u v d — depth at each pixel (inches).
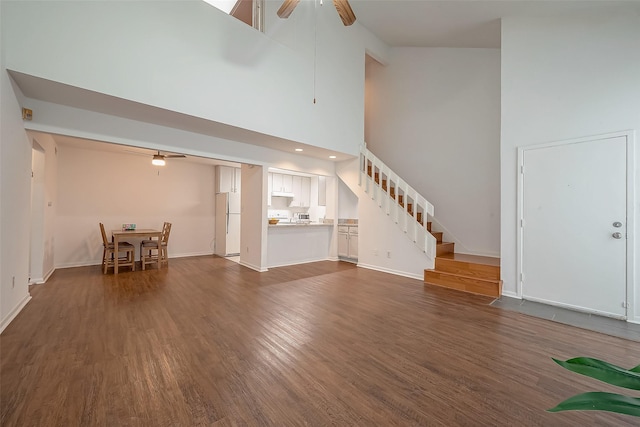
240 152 186.2
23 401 65.0
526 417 62.6
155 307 128.0
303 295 149.2
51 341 93.9
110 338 96.9
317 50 192.7
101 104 120.7
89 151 218.7
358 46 223.9
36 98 115.3
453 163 216.4
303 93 183.5
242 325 109.6
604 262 123.3
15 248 111.1
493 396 69.5
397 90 250.5
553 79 137.9
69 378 74.1
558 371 80.5
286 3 110.0
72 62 103.4
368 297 146.9
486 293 152.8
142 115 133.8
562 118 134.9
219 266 223.0
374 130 268.8
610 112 122.4
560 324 113.7
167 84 125.7
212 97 140.2
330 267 223.6
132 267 211.6
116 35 112.7
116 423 59.2
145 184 246.5
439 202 223.5
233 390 70.6
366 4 186.2
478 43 198.5
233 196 271.9
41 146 155.6
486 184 200.4
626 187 118.3
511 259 150.5
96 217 221.8
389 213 206.5
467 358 87.2
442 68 223.6
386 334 103.3
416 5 169.0
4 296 102.0
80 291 150.0
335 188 257.4
